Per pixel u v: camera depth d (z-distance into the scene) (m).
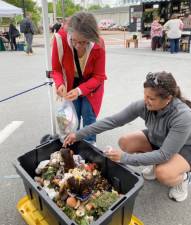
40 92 4.85
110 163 1.80
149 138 2.10
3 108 4.04
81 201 1.59
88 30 1.72
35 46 13.97
